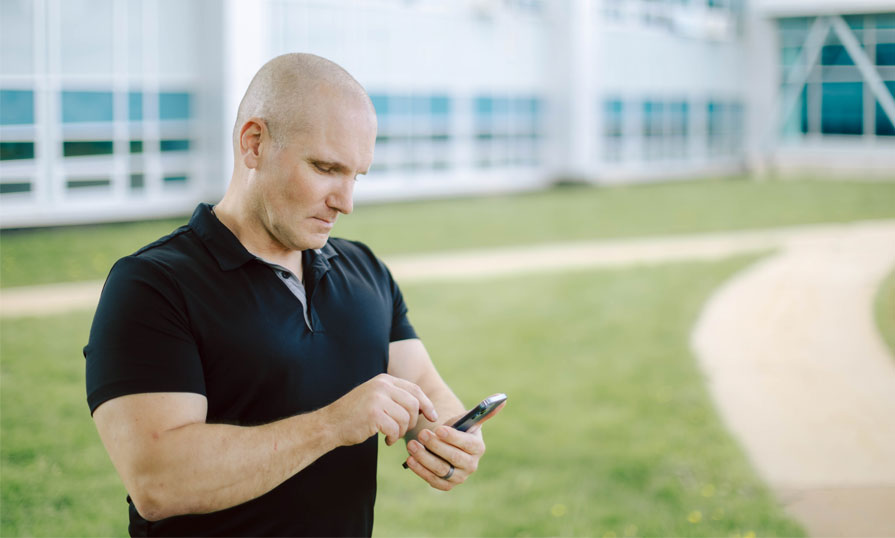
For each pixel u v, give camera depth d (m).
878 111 23.69
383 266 1.75
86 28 13.50
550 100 22.39
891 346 7.25
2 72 12.77
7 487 4.38
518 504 4.30
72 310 8.32
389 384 1.39
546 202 18.88
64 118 13.38
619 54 23.50
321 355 1.50
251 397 1.43
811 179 23.83
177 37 14.41
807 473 4.56
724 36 26.05
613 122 23.62
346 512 1.54
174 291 1.40
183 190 14.79
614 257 12.08
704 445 5.04
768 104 25.53
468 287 10.07
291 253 1.54
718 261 11.60
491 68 20.70
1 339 7.26
